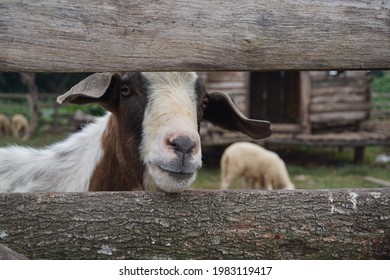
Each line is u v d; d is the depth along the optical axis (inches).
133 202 110.7
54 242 108.1
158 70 102.2
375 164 648.4
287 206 111.1
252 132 155.3
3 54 99.0
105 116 159.6
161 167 118.4
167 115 125.6
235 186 542.9
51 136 799.7
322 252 111.1
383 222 110.7
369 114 648.4
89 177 154.7
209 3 102.0
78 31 100.3
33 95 824.3
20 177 165.6
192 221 111.0
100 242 109.0
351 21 104.1
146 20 101.1
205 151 697.0
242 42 102.6
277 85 765.3
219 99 150.9
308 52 103.8
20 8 99.2
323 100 635.5
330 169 611.5
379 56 104.9
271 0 103.3
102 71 101.6
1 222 107.3
